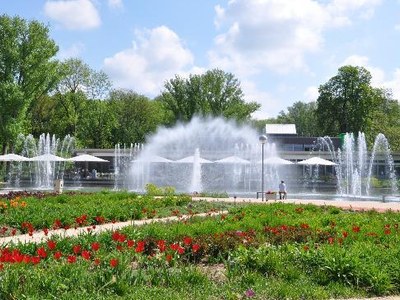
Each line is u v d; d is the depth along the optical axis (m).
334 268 7.99
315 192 41.78
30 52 48.03
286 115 110.38
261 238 11.24
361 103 67.06
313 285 7.63
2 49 47.16
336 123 72.12
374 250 9.20
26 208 16.69
